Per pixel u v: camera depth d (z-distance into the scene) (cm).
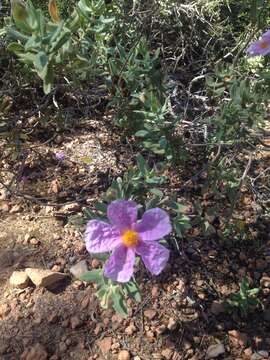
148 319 32
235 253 36
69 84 38
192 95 42
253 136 34
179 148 34
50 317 32
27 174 40
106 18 35
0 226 36
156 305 33
